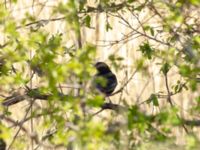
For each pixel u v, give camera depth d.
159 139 8.70
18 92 11.89
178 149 8.74
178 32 11.30
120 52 18.12
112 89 11.85
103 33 18.80
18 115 17.42
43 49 8.90
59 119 8.82
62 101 8.84
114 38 18.88
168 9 10.52
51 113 9.16
